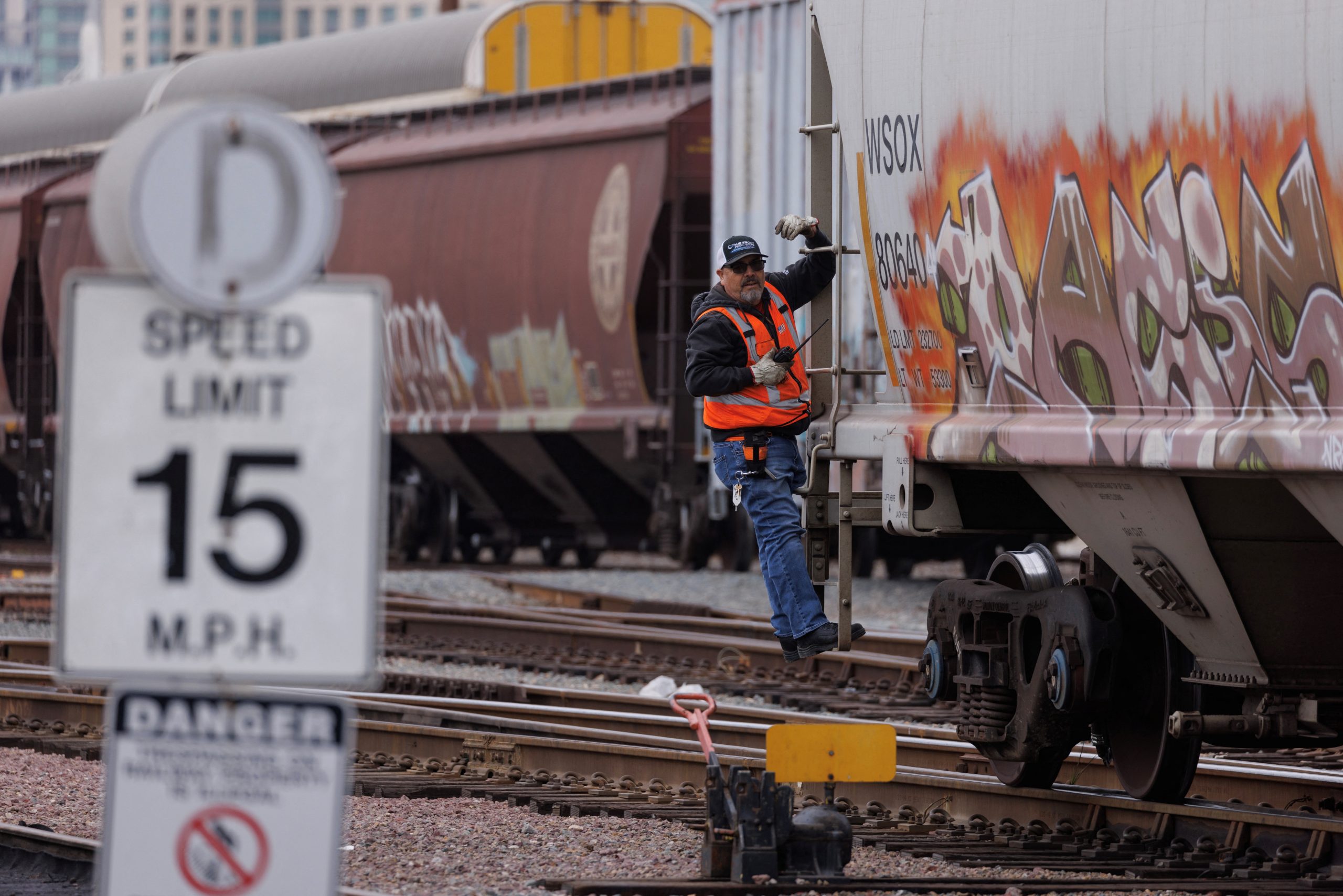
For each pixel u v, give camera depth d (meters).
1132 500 24.23
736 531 84.31
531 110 89.75
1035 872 24.16
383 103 102.00
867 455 28.56
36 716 39.06
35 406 112.44
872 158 28.61
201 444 13.50
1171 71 22.12
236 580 13.52
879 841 25.89
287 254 13.35
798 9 72.94
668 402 80.00
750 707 40.91
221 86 112.88
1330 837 23.98
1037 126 24.52
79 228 108.06
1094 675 25.50
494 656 51.97
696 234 83.69
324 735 13.67
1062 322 24.31
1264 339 20.91
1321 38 19.81
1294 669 24.75
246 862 13.63
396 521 99.69
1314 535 23.66
